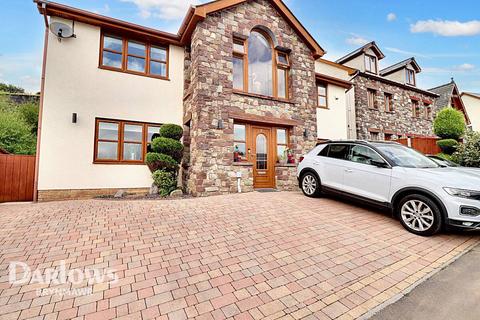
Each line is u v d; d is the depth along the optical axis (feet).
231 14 28.45
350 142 20.36
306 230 14.84
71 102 26.14
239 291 8.90
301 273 10.21
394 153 18.11
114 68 28.60
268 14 31.42
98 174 26.99
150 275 9.81
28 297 8.31
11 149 45.83
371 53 54.24
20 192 25.38
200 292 8.79
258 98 29.27
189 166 28.43
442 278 9.96
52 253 11.50
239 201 21.42
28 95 65.00
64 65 26.08
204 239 13.37
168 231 14.40
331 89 45.44
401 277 10.06
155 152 26.73
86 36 27.25
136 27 28.55
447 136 45.88
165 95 31.14
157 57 31.65
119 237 13.47
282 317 7.65
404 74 58.90
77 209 19.24
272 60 32.12
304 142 32.40
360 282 9.67
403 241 13.60
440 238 14.03
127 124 29.14
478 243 13.37
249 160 28.84
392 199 16.03
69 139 25.85
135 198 24.26
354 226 15.65
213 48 26.78
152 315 7.57
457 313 7.79
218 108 26.40
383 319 7.62
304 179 23.54
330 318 7.66
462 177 14.15
